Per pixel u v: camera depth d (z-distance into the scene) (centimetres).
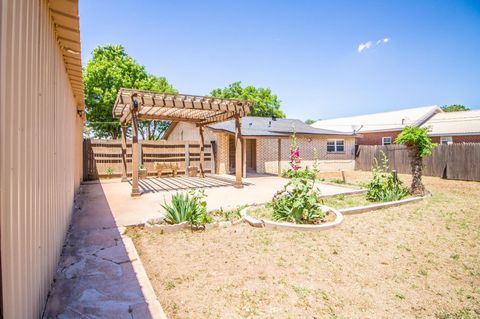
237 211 605
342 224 538
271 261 367
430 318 257
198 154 1512
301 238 454
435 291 304
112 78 2175
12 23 158
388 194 768
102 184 1115
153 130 2861
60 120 365
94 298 262
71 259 352
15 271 165
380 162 1761
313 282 314
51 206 286
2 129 145
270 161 1614
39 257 227
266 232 482
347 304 273
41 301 236
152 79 2492
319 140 1773
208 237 456
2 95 145
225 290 292
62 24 313
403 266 363
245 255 385
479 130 1875
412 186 862
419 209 679
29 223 195
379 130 2338
